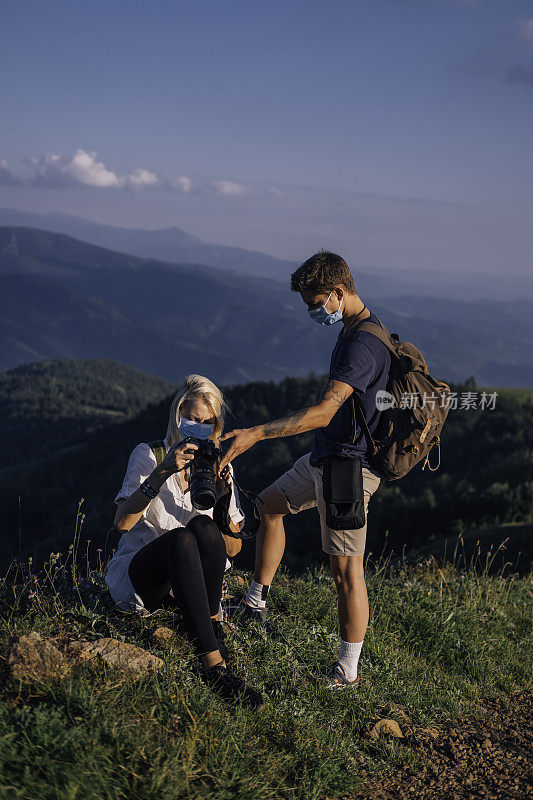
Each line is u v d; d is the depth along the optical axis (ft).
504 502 167.12
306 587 14.21
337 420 10.05
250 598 11.87
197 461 8.89
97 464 358.64
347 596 10.29
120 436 396.57
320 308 10.16
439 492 191.01
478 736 10.18
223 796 6.81
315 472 10.55
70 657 8.38
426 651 13.12
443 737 9.97
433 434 9.68
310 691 9.89
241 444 8.94
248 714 8.55
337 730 9.04
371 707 10.10
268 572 11.69
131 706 7.79
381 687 10.78
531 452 207.00
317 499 10.73
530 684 13.12
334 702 9.73
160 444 9.91
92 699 7.43
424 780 8.57
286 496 11.25
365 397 9.62
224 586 12.67
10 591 10.46
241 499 10.60
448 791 8.35
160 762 6.95
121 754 6.93
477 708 11.30
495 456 215.51
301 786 7.60
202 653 8.96
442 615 14.37
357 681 10.63
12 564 11.00
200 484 8.66
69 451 406.41
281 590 13.69
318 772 7.83
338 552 10.25
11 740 6.55
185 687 8.47
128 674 8.38
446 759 9.25
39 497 311.06
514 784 8.68
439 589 17.20
